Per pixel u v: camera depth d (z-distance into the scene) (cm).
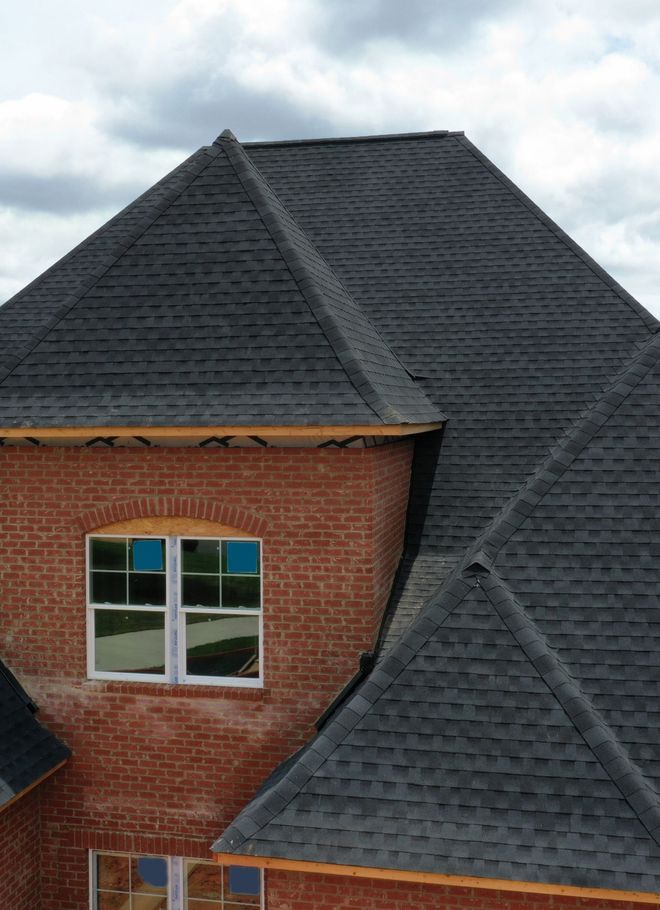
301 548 1047
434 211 1562
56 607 1102
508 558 931
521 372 1316
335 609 1041
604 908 769
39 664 1104
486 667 845
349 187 1642
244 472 1057
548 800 763
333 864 758
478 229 1516
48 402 1047
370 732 826
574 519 950
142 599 1098
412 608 1091
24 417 1033
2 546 1110
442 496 1220
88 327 1112
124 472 1084
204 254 1155
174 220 1196
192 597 1088
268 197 1231
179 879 1080
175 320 1100
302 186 1659
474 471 1233
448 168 1631
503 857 739
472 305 1410
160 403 1023
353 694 966
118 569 1105
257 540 1071
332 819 782
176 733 1073
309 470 1043
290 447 1047
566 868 726
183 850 1069
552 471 991
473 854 745
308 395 1003
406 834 764
